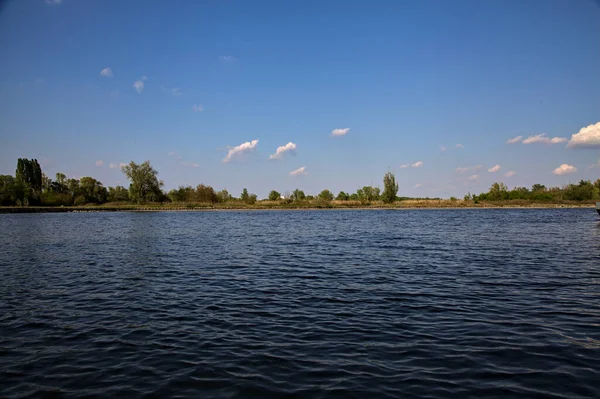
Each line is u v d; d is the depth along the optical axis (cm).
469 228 4738
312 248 2959
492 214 8444
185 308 1341
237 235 4116
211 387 776
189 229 4991
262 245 3186
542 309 1278
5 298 1498
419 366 859
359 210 12262
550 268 2022
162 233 4412
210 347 984
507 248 2838
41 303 1423
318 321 1181
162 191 14375
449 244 3123
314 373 832
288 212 11156
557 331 1066
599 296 1441
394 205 13362
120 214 10075
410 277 1827
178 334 1084
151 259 2462
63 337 1072
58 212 11338
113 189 16138
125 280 1817
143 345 1005
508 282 1695
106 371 856
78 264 2281
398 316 1223
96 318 1240
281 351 952
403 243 3225
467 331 1077
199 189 14362
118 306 1375
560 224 5284
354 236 3881
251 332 1091
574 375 805
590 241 3253
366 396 734
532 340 1002
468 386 768
